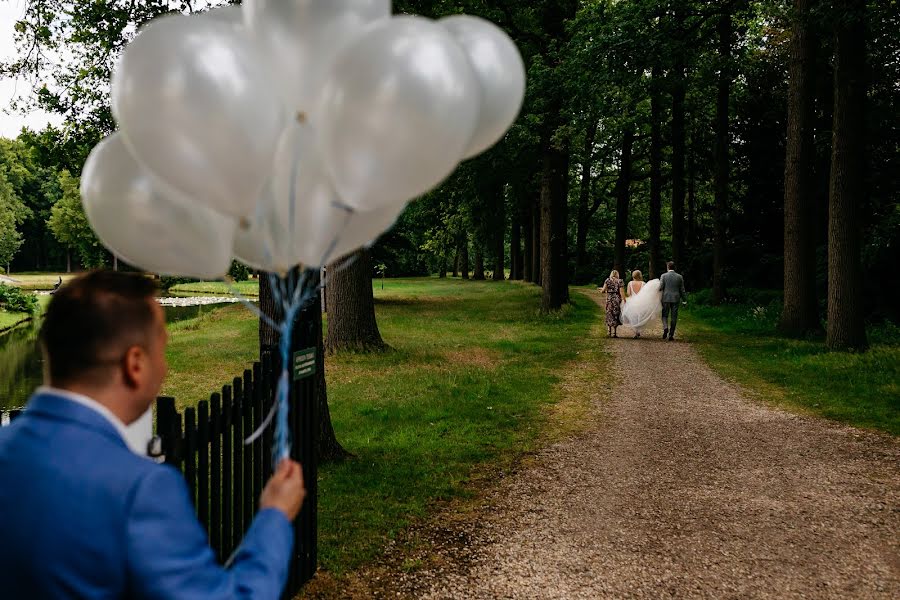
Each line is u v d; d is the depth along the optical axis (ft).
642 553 15.98
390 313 79.97
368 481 20.75
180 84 5.71
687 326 65.77
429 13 34.37
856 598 13.89
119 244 7.28
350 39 7.07
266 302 19.80
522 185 87.04
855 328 44.01
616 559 15.65
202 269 7.57
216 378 40.50
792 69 52.60
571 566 15.26
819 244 76.02
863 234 66.59
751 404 32.12
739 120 90.27
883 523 17.69
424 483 20.65
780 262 88.58
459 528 17.34
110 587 4.06
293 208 7.09
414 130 6.24
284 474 5.54
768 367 40.93
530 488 20.47
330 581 14.43
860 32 42.70
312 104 7.13
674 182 90.27
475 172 79.82
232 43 6.19
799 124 52.44
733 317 69.36
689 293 95.71
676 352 48.55
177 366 44.68
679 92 81.66
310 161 7.24
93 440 4.32
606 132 82.17
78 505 4.08
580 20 53.78
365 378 38.50
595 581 14.56
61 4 26.58
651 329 62.39
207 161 6.11
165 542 4.18
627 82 50.16
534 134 68.54
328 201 7.44
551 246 75.51
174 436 10.14
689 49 50.72
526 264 139.03
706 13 49.65
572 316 73.20
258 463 13.16
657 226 94.58
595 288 133.49
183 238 7.17
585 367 42.55
